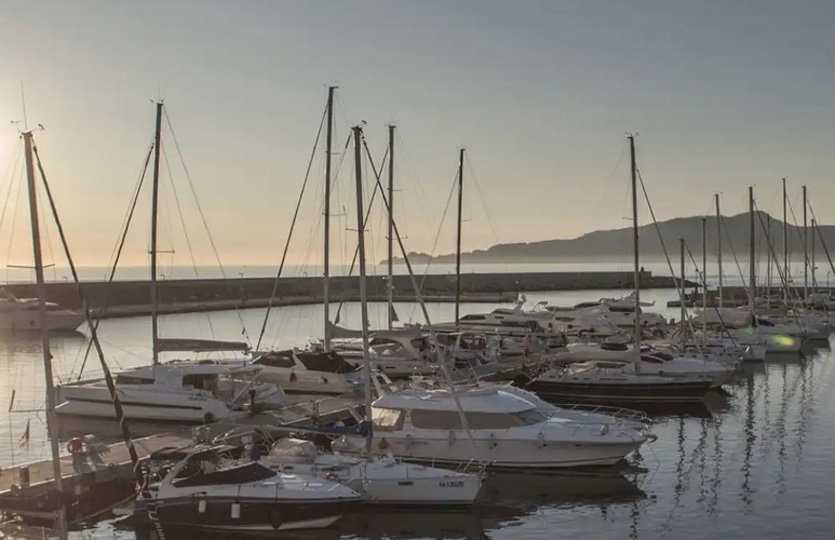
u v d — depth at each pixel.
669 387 36.81
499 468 25.03
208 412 30.09
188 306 93.38
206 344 37.72
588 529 20.59
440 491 21.62
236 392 31.67
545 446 24.98
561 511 22.00
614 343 43.94
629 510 22.00
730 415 34.75
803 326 61.75
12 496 20.28
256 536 19.81
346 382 34.78
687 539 19.75
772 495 23.08
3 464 25.94
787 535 19.88
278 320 84.31
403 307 103.19
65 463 22.53
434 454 25.06
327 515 19.89
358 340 46.66
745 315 62.44
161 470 21.39
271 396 31.72
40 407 35.41
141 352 56.78
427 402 25.39
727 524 20.73
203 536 19.86
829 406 36.84
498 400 25.67
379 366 38.69
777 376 46.22
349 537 20.14
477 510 22.03
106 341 63.84
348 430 24.08
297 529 19.89
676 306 100.31
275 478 20.50
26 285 83.12
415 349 40.41
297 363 35.72
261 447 23.38
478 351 43.06
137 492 20.97
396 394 26.33
